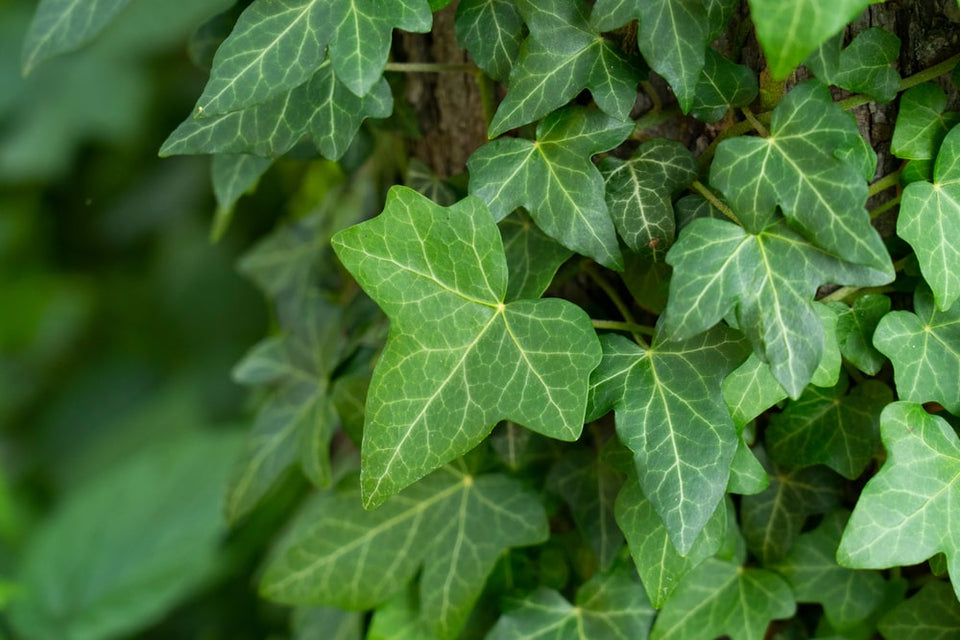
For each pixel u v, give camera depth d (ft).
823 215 1.47
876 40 1.52
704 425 1.51
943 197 1.51
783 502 1.63
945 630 1.60
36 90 3.13
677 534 1.49
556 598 1.65
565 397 1.49
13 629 2.16
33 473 3.46
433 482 1.66
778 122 1.49
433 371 1.50
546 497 1.67
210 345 3.27
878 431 1.58
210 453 2.43
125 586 2.24
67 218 3.47
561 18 1.52
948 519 1.51
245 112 1.55
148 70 3.18
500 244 1.51
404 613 1.68
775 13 1.39
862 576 1.62
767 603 1.62
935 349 1.54
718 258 1.48
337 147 1.54
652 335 1.55
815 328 1.47
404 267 1.50
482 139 1.68
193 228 3.32
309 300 1.81
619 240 1.58
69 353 3.67
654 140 1.55
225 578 2.64
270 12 1.50
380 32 1.48
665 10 1.49
